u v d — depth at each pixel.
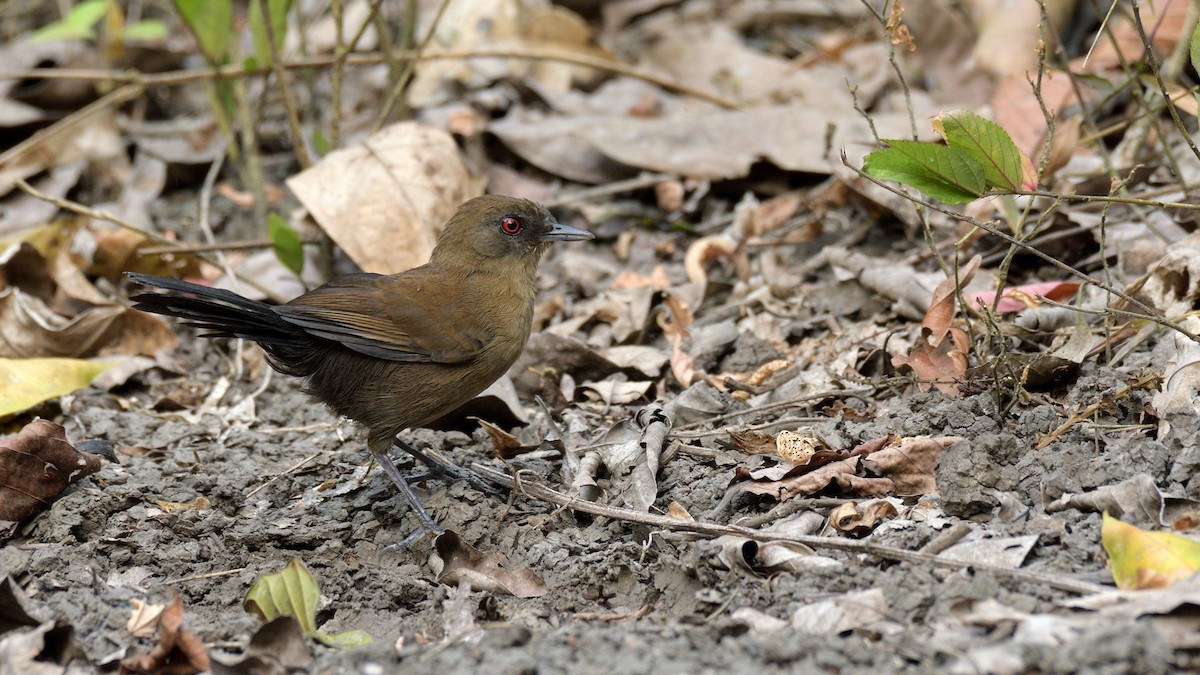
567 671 6.50
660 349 12.22
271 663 7.06
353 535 9.20
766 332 12.18
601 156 15.41
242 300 9.10
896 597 7.09
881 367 10.58
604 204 15.12
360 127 16.91
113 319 12.71
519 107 16.73
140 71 17.94
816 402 10.27
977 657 6.21
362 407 9.62
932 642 6.54
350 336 9.30
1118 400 8.91
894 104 15.93
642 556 8.34
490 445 10.57
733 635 6.98
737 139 14.94
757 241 13.68
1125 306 10.09
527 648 6.89
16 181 13.41
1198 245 10.09
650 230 14.73
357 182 13.21
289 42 18.55
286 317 9.12
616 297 12.74
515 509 9.31
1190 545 6.83
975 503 8.05
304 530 9.17
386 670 6.83
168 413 11.91
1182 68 13.16
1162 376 8.87
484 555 8.51
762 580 7.65
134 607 7.88
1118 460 8.09
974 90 15.78
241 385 12.53
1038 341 10.37
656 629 7.05
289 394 12.23
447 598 8.28
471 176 14.64
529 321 10.17
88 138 16.52
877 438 9.06
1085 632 6.30
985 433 8.86
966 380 9.52
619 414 10.98
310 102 17.12
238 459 10.53
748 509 8.84
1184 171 12.48
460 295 9.70
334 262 14.41
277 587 7.82
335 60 14.09
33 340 12.42
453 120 15.90
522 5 18.31
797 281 13.01
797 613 7.07
